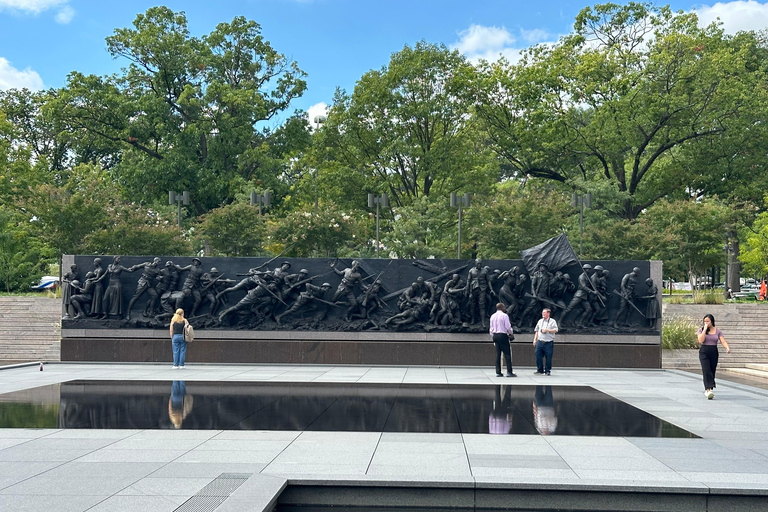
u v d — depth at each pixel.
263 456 8.52
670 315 26.16
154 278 22.27
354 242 40.12
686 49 42.72
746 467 8.00
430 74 48.72
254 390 15.21
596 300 21.36
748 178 44.81
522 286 21.50
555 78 45.66
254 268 22.33
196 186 51.66
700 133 45.38
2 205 43.41
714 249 42.12
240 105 50.69
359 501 7.31
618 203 43.53
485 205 39.41
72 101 51.91
